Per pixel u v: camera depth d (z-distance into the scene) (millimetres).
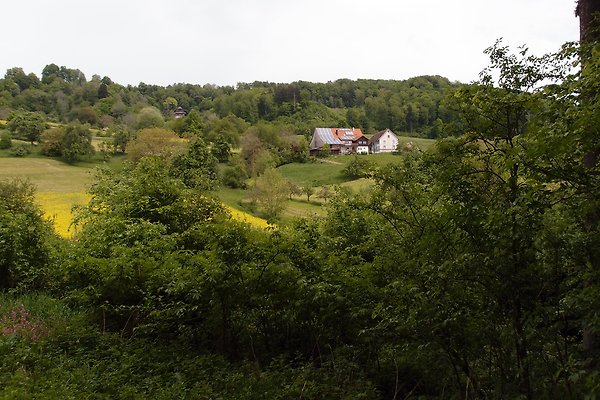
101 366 6855
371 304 6188
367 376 6586
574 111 3625
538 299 4277
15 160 56062
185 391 6094
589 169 3967
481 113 4766
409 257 5379
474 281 4457
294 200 48062
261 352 7875
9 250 11477
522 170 4176
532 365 4410
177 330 8445
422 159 5340
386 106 109812
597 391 3379
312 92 149000
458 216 4395
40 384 5910
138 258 8953
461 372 5293
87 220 13875
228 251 7051
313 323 7352
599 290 3627
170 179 13859
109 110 112812
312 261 7512
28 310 9492
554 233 4109
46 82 126625
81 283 9391
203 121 93500
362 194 6609
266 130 84812
